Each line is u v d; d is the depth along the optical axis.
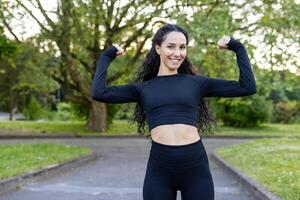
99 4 19.84
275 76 20.61
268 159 11.00
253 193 7.80
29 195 7.89
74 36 22.38
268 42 17.08
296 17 16.47
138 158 14.89
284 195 6.70
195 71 3.58
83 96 27.06
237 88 3.23
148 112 3.23
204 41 15.24
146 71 3.45
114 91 3.28
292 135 25.08
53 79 27.62
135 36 23.27
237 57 3.29
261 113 30.31
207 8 18.31
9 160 11.39
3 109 53.41
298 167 9.38
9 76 29.80
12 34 23.73
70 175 10.66
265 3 16.72
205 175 3.17
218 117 31.34
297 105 37.53
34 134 25.14
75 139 23.61
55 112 42.91
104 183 9.37
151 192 3.17
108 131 26.91
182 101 3.16
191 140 3.14
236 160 11.88
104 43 23.38
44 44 24.00
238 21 16.58
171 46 3.26
